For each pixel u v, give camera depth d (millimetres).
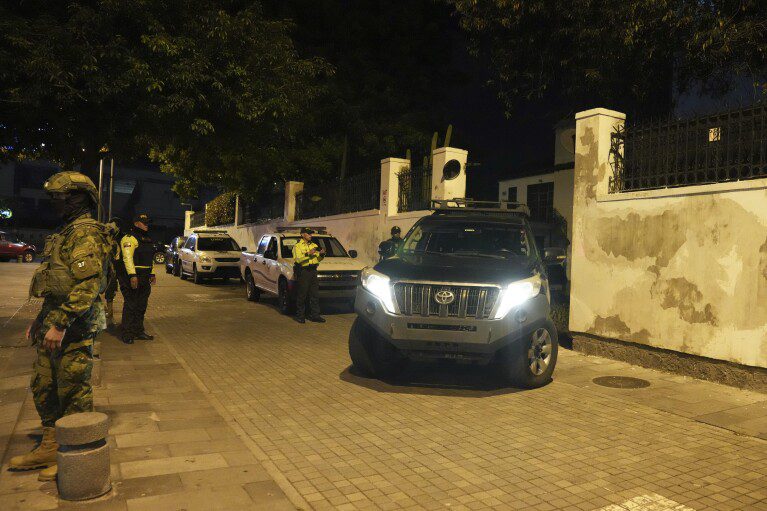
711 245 6793
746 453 4562
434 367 7461
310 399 5961
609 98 13047
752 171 6566
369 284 6383
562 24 12438
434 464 4234
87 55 9461
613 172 8320
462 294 5996
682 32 10797
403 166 14641
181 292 17328
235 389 6332
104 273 3824
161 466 3980
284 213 22844
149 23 10656
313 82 21828
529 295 6113
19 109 9492
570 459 4375
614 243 8039
